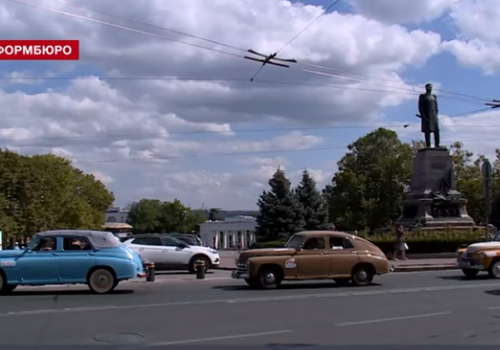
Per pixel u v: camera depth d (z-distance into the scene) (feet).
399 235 115.75
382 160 275.18
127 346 33.65
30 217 216.33
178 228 558.15
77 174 326.24
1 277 61.67
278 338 36.09
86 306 51.65
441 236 122.72
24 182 216.33
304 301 54.90
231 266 110.01
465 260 81.51
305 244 68.44
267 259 66.85
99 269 63.05
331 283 73.87
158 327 40.24
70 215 261.44
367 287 68.08
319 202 185.47
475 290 64.28
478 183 237.25
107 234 64.75
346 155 296.92
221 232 356.59
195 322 42.39
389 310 48.62
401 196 265.95
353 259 69.15
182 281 80.43
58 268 62.34
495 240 88.38
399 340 35.35
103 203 334.85
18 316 45.50
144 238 96.43
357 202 276.62
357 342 34.71
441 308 49.75
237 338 36.09
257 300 55.83
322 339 35.70
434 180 135.23
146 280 80.02
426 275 86.38
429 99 139.85
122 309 49.55
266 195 180.34
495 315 45.75
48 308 50.26
